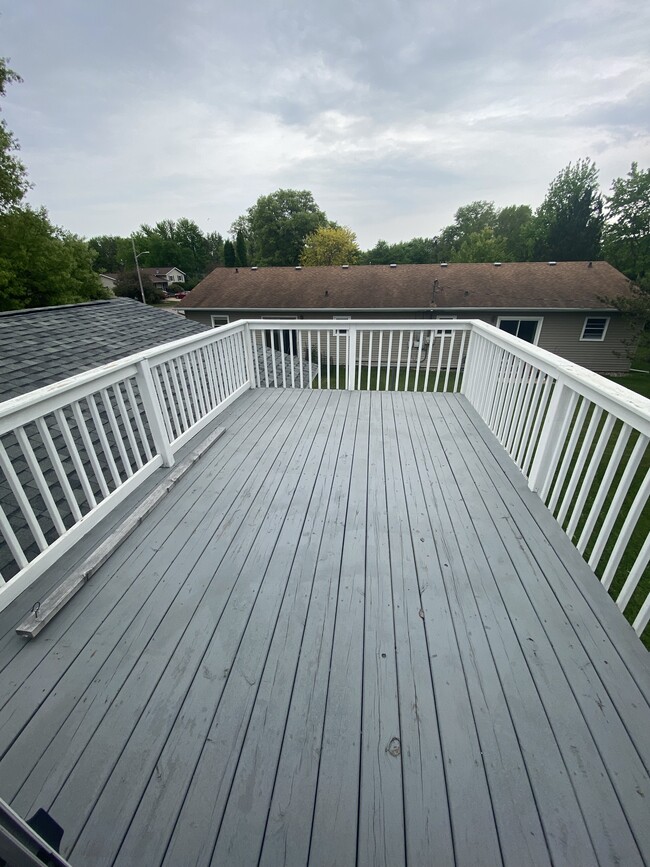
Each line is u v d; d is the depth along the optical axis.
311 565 1.78
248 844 0.92
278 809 0.98
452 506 2.20
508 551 1.85
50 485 2.52
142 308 8.35
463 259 31.66
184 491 2.37
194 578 1.71
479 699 1.22
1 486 2.40
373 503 2.23
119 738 1.13
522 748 1.09
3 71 12.56
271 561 1.80
